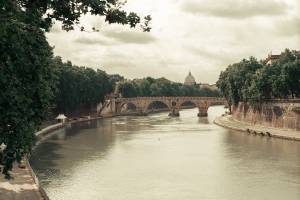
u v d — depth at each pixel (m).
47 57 50.34
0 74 31.92
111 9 33.16
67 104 180.12
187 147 111.88
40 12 33.78
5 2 29.64
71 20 33.41
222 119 199.50
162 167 85.25
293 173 78.56
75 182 72.38
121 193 65.88
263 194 65.25
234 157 95.50
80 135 140.25
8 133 34.25
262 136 134.00
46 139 128.25
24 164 69.69
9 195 53.41
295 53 156.50
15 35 31.59
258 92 151.38
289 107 135.25
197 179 74.94
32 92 37.81
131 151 105.25
